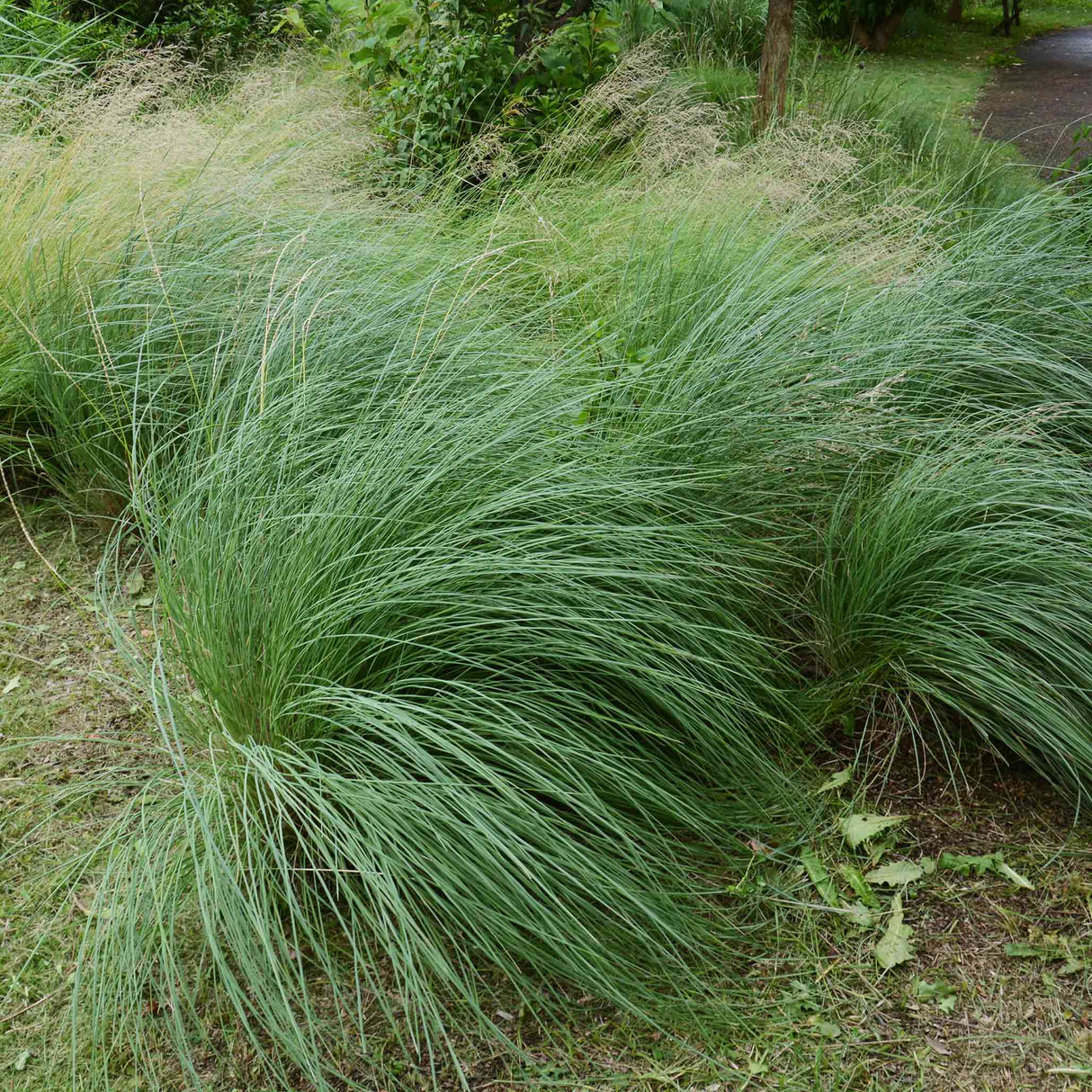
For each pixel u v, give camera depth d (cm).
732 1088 221
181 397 388
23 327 372
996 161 779
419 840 229
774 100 756
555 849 232
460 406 310
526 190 553
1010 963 249
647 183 555
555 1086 221
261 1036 228
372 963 220
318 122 580
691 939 250
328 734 257
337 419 330
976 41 1875
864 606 314
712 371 354
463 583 269
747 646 308
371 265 423
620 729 282
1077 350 411
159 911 220
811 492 348
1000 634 302
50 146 471
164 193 442
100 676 317
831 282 411
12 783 287
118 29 808
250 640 256
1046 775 295
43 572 367
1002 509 322
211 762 245
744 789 286
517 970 234
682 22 1053
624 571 273
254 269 395
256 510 280
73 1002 209
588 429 324
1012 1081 223
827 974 246
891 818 282
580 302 445
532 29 662
